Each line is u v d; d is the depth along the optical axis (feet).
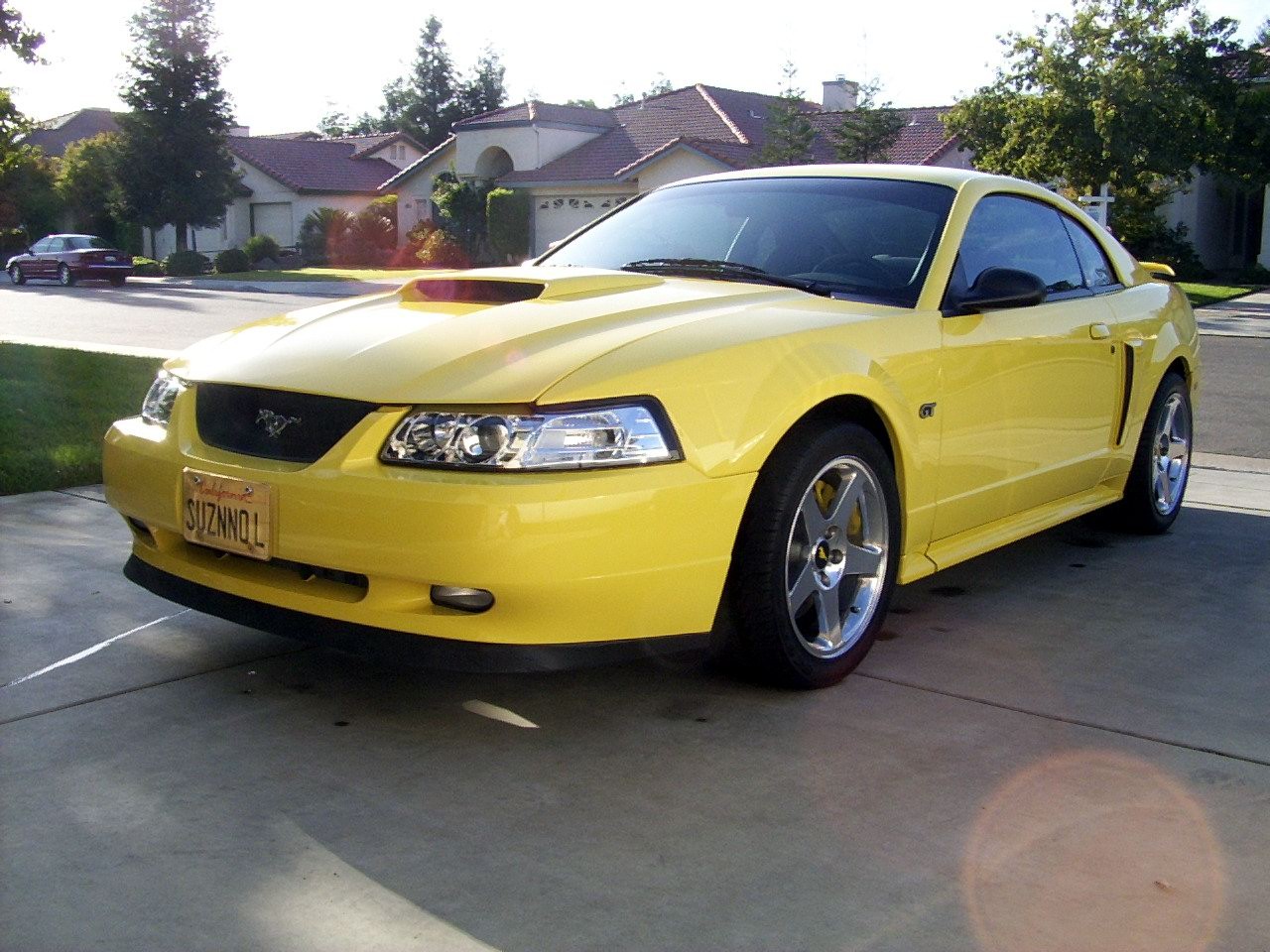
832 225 13.32
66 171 150.61
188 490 10.23
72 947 6.97
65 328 52.75
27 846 8.10
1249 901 7.58
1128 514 16.83
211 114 134.41
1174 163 74.54
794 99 94.79
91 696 10.68
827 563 11.06
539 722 10.27
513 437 8.97
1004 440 13.04
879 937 7.14
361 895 7.55
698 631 9.90
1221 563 15.71
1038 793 9.02
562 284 11.47
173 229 154.51
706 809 8.73
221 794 8.89
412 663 9.21
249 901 7.47
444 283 12.05
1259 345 46.65
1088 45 74.90
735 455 9.73
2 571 14.26
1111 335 14.99
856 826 8.50
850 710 10.59
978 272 13.09
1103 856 8.12
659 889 7.66
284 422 9.81
